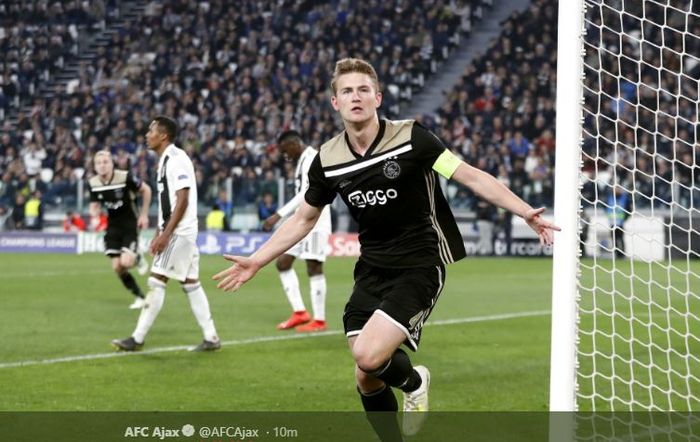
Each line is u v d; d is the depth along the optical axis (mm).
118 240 13703
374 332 5594
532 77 33594
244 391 8156
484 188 5523
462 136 31906
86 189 30781
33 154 34219
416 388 6059
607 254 26047
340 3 37719
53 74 38281
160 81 36688
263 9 38281
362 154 5738
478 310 14312
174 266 10062
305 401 7766
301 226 6035
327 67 35938
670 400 7445
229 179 29547
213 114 34656
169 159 9898
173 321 12781
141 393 8031
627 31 31953
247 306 14664
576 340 5789
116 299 15625
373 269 5930
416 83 35906
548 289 17688
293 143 11789
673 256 25688
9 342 10883
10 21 39625
